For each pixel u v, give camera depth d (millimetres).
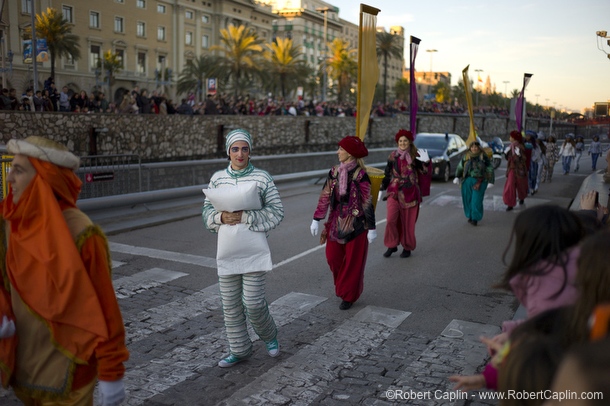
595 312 1432
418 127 41719
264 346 4961
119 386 2334
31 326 2363
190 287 6684
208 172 13859
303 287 6832
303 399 3977
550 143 19984
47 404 2387
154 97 22781
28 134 16984
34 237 2281
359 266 5930
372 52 8289
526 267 2289
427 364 4621
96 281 2324
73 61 55562
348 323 5598
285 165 18000
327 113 33938
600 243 1689
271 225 4273
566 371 1074
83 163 11055
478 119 51375
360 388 4164
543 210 2311
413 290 6805
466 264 8102
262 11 83938
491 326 5566
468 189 11117
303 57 108625
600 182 12703
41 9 48906
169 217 11133
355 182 5918
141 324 5438
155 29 65750
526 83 23219
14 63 44781
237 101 28047
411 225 8312
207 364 4555
